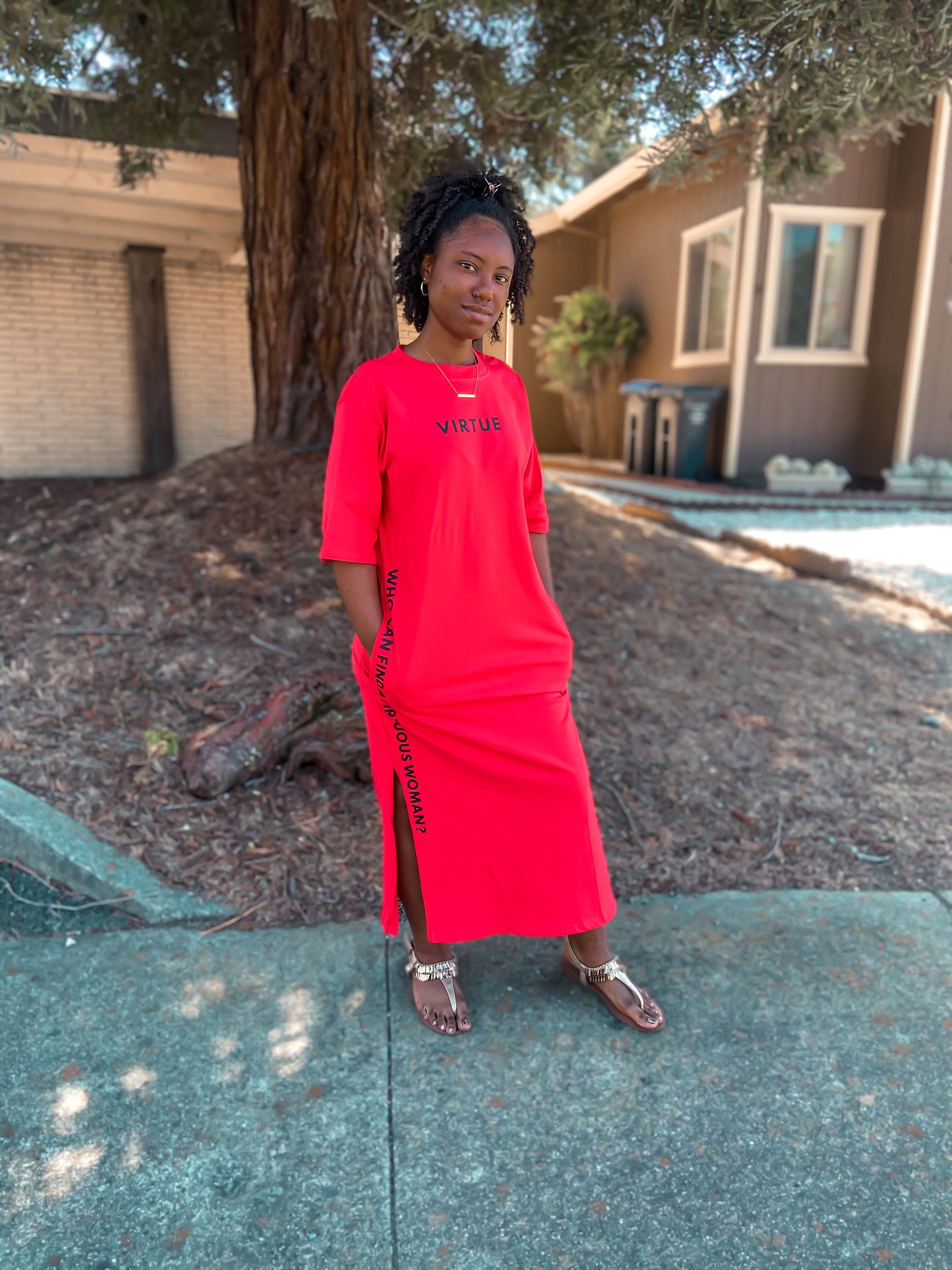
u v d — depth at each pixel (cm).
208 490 474
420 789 187
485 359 186
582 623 427
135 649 346
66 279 890
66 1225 156
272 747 295
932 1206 161
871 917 248
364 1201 162
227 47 507
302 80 441
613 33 343
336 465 171
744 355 1023
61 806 268
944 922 246
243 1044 200
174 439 959
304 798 292
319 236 470
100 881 246
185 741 302
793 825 296
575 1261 151
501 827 190
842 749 348
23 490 770
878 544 730
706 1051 199
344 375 493
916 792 320
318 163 457
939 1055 197
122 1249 152
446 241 166
